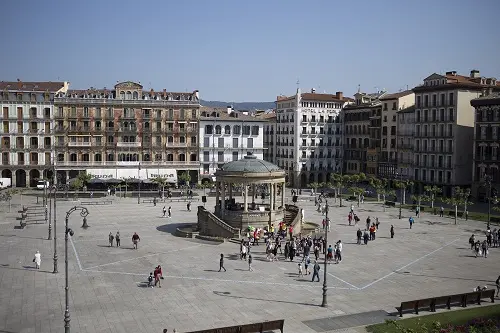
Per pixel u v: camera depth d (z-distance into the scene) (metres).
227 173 73.88
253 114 188.62
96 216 90.44
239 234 69.50
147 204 108.44
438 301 41.22
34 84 138.62
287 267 55.03
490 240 68.06
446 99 120.06
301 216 76.25
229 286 47.50
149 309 40.88
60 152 132.75
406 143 134.38
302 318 39.09
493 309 41.34
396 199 119.44
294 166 156.88
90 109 133.75
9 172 132.88
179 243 67.19
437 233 76.44
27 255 59.19
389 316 39.62
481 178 111.25
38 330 36.12
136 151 136.88
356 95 161.00
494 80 126.19
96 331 36.09
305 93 161.88
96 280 49.12
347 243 68.31
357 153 155.62
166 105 138.50
